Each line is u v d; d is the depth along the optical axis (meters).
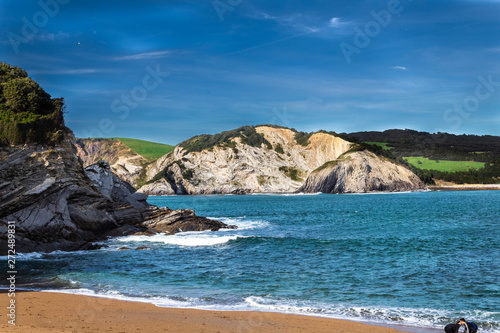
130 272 26.52
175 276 25.30
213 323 15.56
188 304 18.75
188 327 14.99
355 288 22.14
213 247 36.66
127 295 20.42
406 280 23.98
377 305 18.84
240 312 17.33
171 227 46.59
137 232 43.56
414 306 18.72
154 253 33.72
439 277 24.58
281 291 21.50
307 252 34.19
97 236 41.28
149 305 18.41
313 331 14.71
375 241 40.25
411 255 32.50
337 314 17.31
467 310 18.02
